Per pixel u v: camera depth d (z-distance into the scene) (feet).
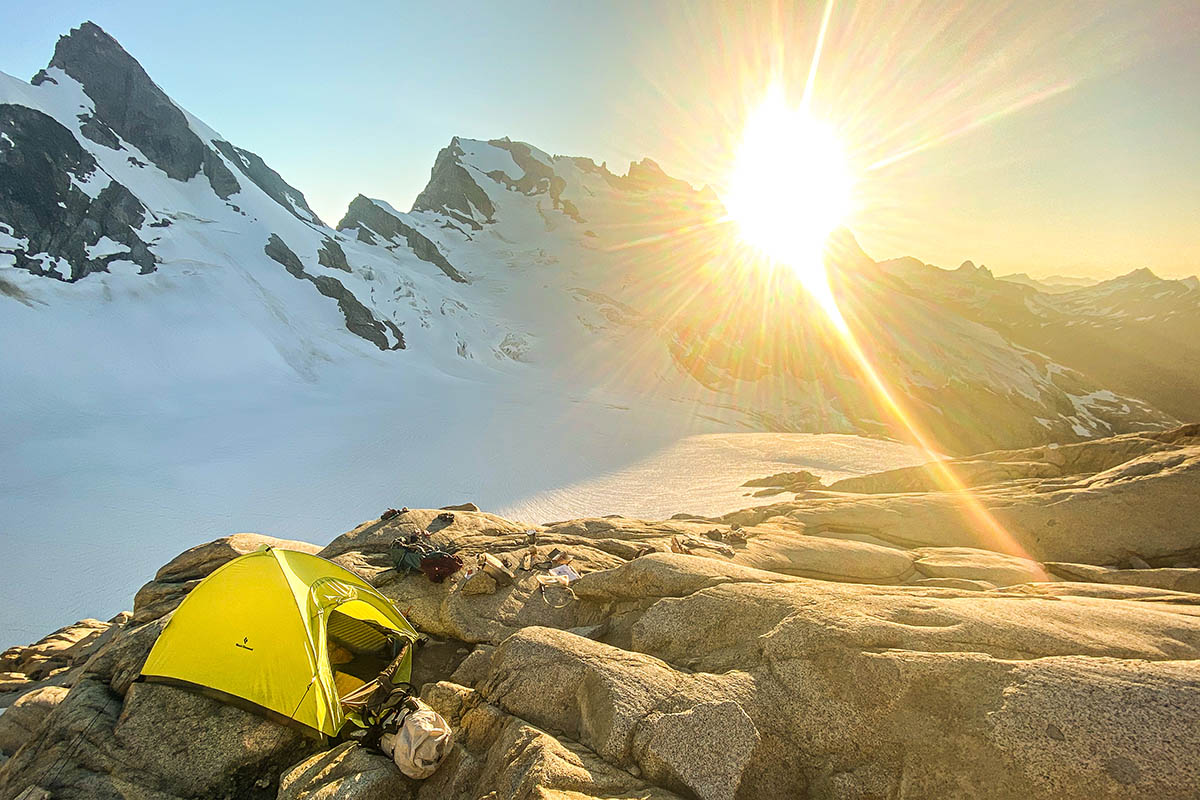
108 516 117.70
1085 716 11.81
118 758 18.06
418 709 16.37
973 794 11.69
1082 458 52.70
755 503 142.41
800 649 16.02
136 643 22.91
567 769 12.85
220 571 21.76
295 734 18.60
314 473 158.30
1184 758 10.68
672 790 12.73
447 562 28.35
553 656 17.17
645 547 33.55
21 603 84.99
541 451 205.67
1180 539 36.52
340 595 22.20
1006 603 17.54
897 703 13.76
